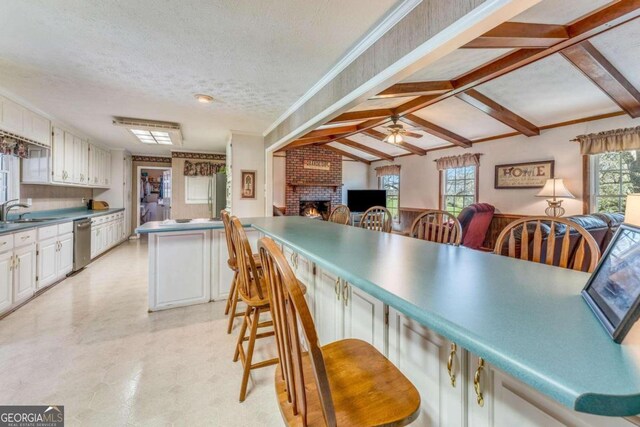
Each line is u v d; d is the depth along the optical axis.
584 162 4.54
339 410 0.88
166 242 2.98
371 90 2.12
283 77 2.75
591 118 4.43
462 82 3.54
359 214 8.29
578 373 0.49
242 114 3.95
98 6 1.73
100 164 5.99
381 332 1.37
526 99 4.18
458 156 6.45
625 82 3.39
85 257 4.51
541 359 0.53
